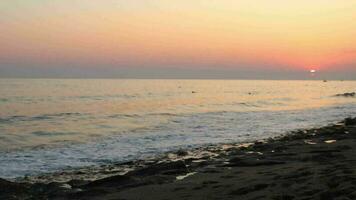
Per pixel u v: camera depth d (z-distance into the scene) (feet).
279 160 52.24
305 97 316.19
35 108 173.68
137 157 69.46
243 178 40.68
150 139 91.76
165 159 66.28
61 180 52.03
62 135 98.53
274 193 30.94
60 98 238.27
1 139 90.53
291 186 32.22
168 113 159.94
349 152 53.21
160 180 45.09
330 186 29.71
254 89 492.95
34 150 76.95
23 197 42.01
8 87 362.74
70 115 148.15
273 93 382.83
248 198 30.86
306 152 57.82
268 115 155.63
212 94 343.26
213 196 33.73
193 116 148.46
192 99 264.72
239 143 85.35
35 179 52.85
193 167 53.36
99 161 66.13
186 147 80.28
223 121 131.95
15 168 60.49
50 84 488.44
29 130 106.93
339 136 78.84
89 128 112.68
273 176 39.42
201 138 93.76
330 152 54.85
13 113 149.38
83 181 49.16
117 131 105.91
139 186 42.93
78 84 522.88
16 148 79.20
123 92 336.08
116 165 62.34
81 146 81.76
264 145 72.95
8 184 45.11
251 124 123.85
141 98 261.65
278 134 100.63
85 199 39.27
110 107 188.14
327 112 173.47
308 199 27.40
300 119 140.77
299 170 40.22
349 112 173.27
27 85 433.07
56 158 68.80
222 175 44.57
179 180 43.98
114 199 36.65
